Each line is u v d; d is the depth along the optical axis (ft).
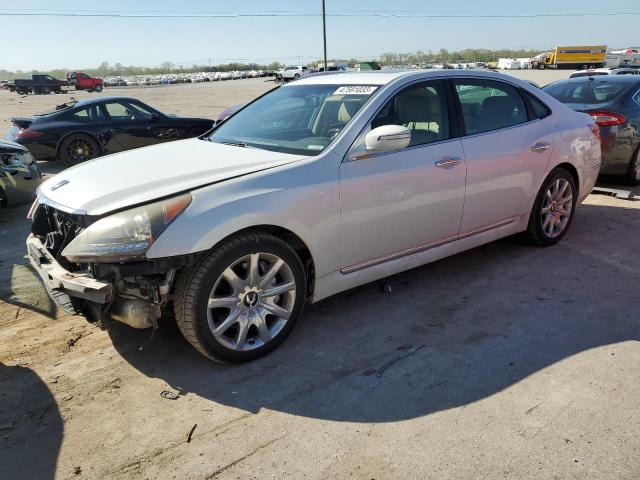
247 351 10.36
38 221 11.78
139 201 9.44
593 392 9.31
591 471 7.50
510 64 243.60
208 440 8.34
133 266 9.09
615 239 17.37
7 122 66.08
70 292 9.54
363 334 11.57
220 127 14.62
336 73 14.66
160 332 11.76
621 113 22.86
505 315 12.28
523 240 16.70
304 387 9.70
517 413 8.79
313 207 10.65
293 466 7.76
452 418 8.71
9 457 8.04
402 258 12.65
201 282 9.48
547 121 15.64
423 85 12.96
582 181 16.93
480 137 13.65
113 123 34.99
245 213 9.73
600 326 11.66
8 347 11.23
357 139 11.48
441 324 11.94
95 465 7.86
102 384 9.88
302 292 10.94
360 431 8.47
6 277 15.29
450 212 13.12
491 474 7.50
